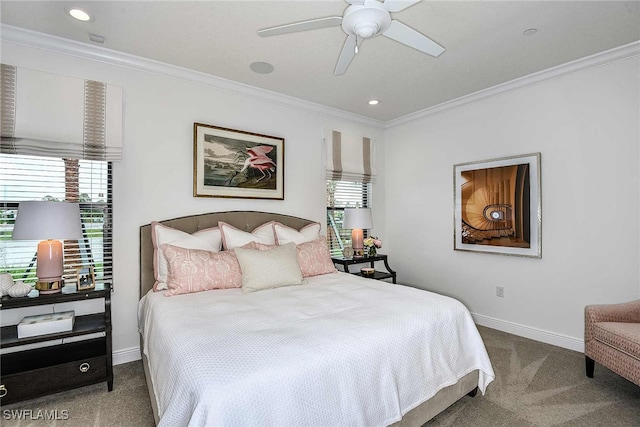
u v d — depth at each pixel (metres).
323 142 4.05
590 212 2.80
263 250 2.74
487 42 2.50
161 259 2.57
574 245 2.90
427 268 4.13
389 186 4.64
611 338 2.18
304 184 3.86
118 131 2.67
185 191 3.04
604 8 2.07
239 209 3.36
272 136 3.58
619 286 2.66
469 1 2.01
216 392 1.15
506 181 3.34
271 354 1.37
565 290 2.96
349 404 1.41
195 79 3.05
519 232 3.25
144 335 2.30
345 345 1.50
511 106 3.32
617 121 2.65
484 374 2.04
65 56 2.51
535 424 1.88
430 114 4.07
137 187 2.79
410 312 1.91
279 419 1.22
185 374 1.26
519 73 3.06
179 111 3.01
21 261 2.42
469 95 3.60
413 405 1.66
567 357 2.75
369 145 4.51
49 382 2.05
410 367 1.68
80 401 2.12
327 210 4.17
